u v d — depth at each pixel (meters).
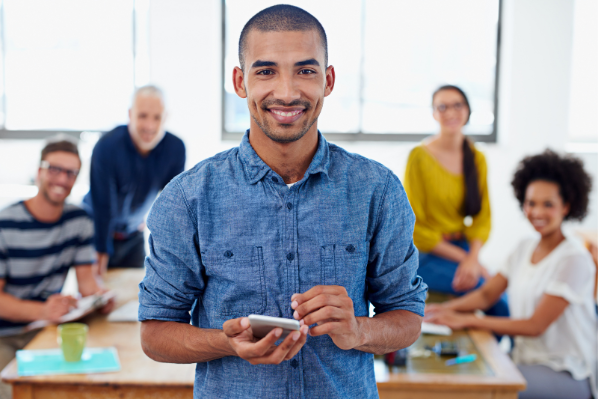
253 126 1.09
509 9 5.12
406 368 1.80
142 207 3.11
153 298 1.12
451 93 2.91
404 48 5.31
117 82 5.33
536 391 2.09
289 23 0.99
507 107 5.18
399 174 5.32
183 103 5.10
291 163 1.09
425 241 2.92
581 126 5.31
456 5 5.23
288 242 1.08
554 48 5.09
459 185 2.96
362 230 1.09
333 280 1.08
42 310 2.13
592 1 5.15
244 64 1.03
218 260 1.08
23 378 1.67
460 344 2.02
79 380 1.66
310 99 1.01
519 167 2.37
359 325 1.02
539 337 2.26
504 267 2.46
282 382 1.07
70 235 2.43
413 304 1.13
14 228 2.30
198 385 1.15
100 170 2.84
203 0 5.00
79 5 5.23
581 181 2.23
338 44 5.31
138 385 1.66
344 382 1.10
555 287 2.19
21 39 5.27
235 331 0.96
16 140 5.36
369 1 5.25
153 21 5.02
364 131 5.42
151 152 2.99
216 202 1.09
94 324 2.12
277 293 1.07
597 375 2.21
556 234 2.29
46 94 5.33
